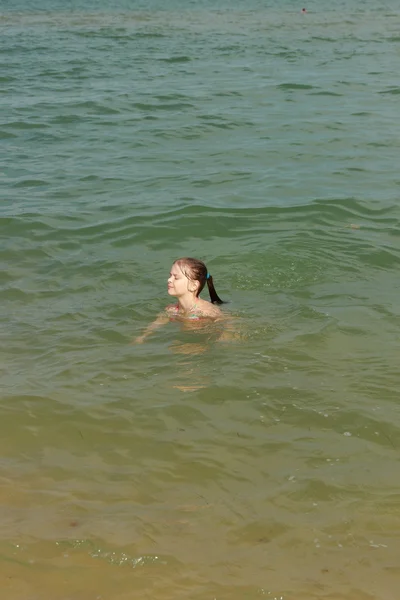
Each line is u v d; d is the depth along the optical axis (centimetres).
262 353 692
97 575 441
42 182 1232
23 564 450
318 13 3931
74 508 500
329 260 916
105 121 1633
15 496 513
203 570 444
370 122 1630
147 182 1232
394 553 455
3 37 2889
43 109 1733
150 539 469
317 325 743
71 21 3459
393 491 511
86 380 653
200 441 571
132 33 3050
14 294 829
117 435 579
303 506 498
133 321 764
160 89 1950
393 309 781
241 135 1529
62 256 938
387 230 1024
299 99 1853
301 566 446
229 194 1170
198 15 3784
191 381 648
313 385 639
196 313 765
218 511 495
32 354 699
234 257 925
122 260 925
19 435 581
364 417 594
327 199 1138
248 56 2495
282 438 572
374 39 2955
